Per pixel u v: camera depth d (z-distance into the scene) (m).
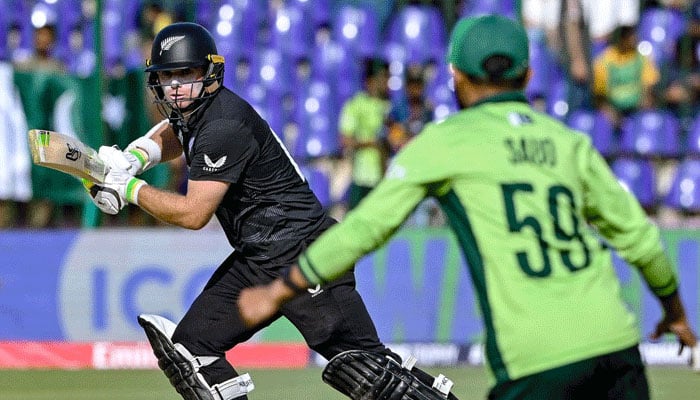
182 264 30.64
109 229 30.50
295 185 17.94
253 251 17.80
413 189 11.73
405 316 31.03
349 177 32.75
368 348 17.86
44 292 30.22
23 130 30.25
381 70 33.56
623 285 31.36
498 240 11.64
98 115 30.86
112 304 30.41
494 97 12.27
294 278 11.74
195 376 17.64
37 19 31.45
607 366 11.63
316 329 17.66
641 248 12.45
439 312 31.17
